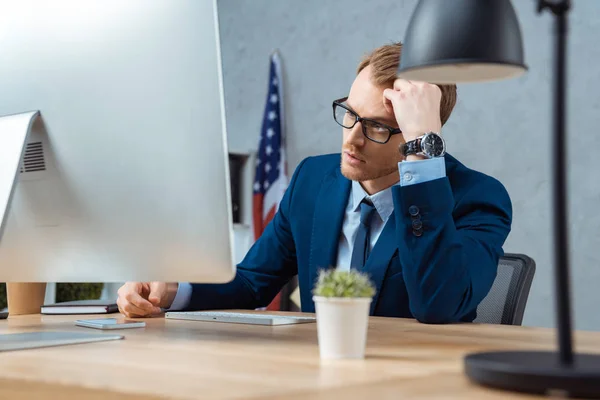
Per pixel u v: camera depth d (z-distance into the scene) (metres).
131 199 1.12
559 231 0.68
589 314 2.99
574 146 3.05
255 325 1.41
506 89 3.25
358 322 0.91
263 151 4.03
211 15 1.04
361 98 1.77
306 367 0.84
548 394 0.65
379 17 3.69
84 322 1.40
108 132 1.12
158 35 1.08
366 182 1.85
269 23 4.18
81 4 1.14
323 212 1.92
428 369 0.82
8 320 1.56
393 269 1.78
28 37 1.19
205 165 1.06
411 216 1.50
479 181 1.81
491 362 0.69
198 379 0.75
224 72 4.42
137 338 1.17
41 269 1.24
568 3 0.68
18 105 1.21
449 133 3.43
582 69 3.04
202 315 1.53
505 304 1.74
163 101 1.08
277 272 2.05
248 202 4.13
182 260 1.09
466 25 0.82
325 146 3.89
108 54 1.12
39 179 1.20
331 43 3.89
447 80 0.92
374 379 0.75
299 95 4.02
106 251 1.16
